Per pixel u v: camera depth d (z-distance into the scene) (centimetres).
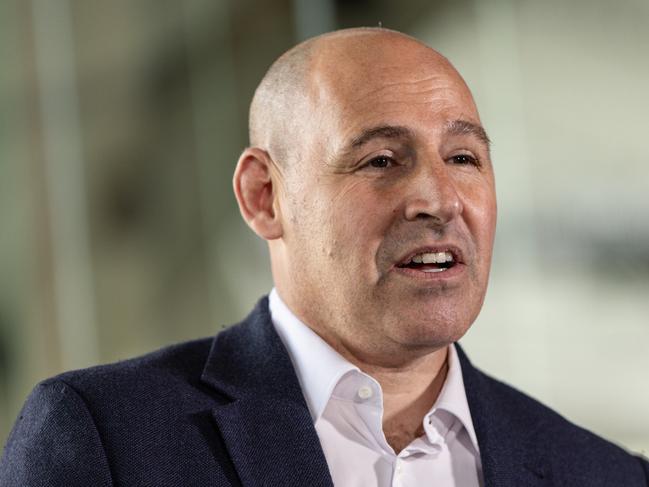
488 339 1032
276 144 357
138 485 307
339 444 339
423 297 324
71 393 323
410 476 341
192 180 1052
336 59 347
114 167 1011
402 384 350
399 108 334
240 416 328
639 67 1025
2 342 961
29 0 977
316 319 349
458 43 1050
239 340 362
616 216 1020
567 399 1020
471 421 358
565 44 1039
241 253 1062
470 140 344
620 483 367
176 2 1042
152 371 340
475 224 337
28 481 306
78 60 998
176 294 1034
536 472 356
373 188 331
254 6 1062
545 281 1030
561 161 1035
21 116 970
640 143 1023
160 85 1039
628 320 1011
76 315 985
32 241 970
